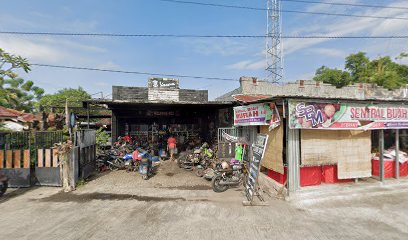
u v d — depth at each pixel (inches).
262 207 229.3
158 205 235.6
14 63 325.7
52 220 198.5
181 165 422.6
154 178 350.6
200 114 644.1
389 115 295.0
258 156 243.3
